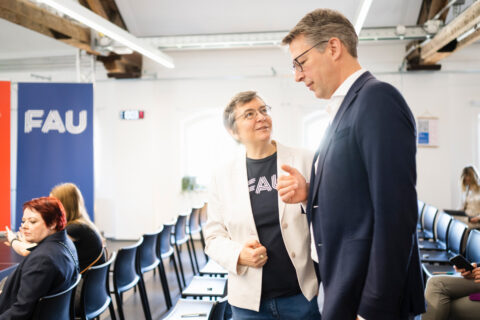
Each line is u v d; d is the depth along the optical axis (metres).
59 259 2.42
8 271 3.16
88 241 3.21
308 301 1.54
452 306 2.88
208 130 8.45
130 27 7.37
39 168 5.87
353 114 1.02
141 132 8.13
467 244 3.79
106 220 8.41
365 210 1.00
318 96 1.21
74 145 5.91
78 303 2.96
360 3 4.13
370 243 0.98
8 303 2.45
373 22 7.04
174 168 8.24
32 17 4.94
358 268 0.98
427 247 4.70
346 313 1.00
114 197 8.33
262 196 1.59
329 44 1.11
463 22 4.91
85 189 5.90
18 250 3.55
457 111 7.64
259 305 1.53
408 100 7.65
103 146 8.40
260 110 1.62
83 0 6.59
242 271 1.55
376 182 0.92
